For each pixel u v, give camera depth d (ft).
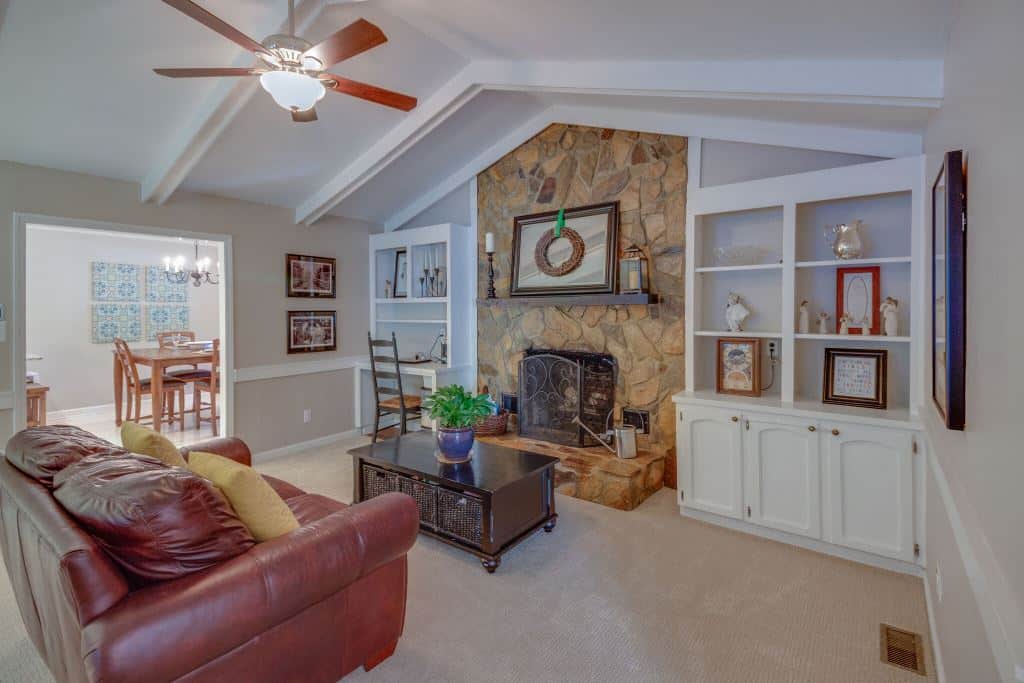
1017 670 2.65
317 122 12.55
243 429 15.23
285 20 8.80
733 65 8.81
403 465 9.95
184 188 13.82
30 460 6.01
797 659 6.73
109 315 22.72
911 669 6.53
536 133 15.21
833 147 10.27
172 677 4.26
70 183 11.97
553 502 10.55
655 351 13.20
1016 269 3.23
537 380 15.02
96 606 4.15
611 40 9.00
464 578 8.75
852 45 7.32
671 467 13.01
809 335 10.28
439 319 17.92
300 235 16.61
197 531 4.75
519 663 6.67
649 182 13.15
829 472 9.43
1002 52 3.71
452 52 11.47
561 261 14.65
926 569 8.15
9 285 11.15
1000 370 3.54
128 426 7.32
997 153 3.82
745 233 11.94
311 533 5.50
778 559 9.37
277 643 5.25
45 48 8.73
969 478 4.52
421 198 18.22
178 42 9.15
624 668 6.57
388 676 6.40
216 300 26.58
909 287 9.98
